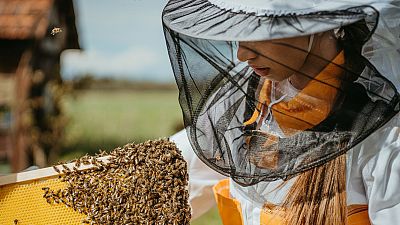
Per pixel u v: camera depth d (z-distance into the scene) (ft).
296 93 7.08
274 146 7.25
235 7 6.96
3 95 28.66
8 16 29.25
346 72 6.87
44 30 28.91
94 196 7.64
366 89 6.92
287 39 6.70
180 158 7.71
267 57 6.87
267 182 7.61
